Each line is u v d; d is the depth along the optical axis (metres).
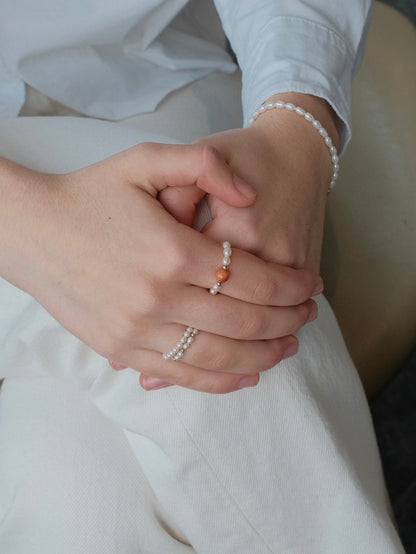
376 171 0.51
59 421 0.34
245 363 0.29
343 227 0.52
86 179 0.29
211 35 0.53
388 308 0.48
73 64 0.44
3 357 0.34
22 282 0.29
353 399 0.34
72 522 0.32
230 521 0.31
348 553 0.30
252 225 0.29
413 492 0.60
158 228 0.27
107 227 0.27
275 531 0.31
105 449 0.33
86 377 0.33
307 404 0.30
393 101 0.51
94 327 0.29
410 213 0.49
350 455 0.32
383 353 0.48
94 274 0.27
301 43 0.35
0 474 0.34
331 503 0.30
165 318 0.27
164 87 0.47
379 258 0.49
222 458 0.30
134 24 0.42
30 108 0.46
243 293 0.28
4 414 0.36
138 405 0.31
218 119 0.47
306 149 0.32
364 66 0.52
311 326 0.33
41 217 0.28
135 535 0.32
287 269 0.29
